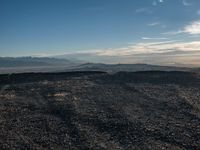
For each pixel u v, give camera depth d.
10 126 25.39
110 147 20.59
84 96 38.50
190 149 20.42
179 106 33.03
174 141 21.88
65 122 26.81
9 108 31.72
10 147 20.58
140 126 25.28
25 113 29.92
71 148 20.53
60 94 39.44
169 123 26.41
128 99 37.06
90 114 29.23
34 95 39.41
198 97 38.22
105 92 41.50
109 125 25.64
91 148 20.42
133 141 21.86
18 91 42.47
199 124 26.11
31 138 22.50
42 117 28.38
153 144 21.25
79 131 24.02
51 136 23.02
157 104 34.22
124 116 28.48
